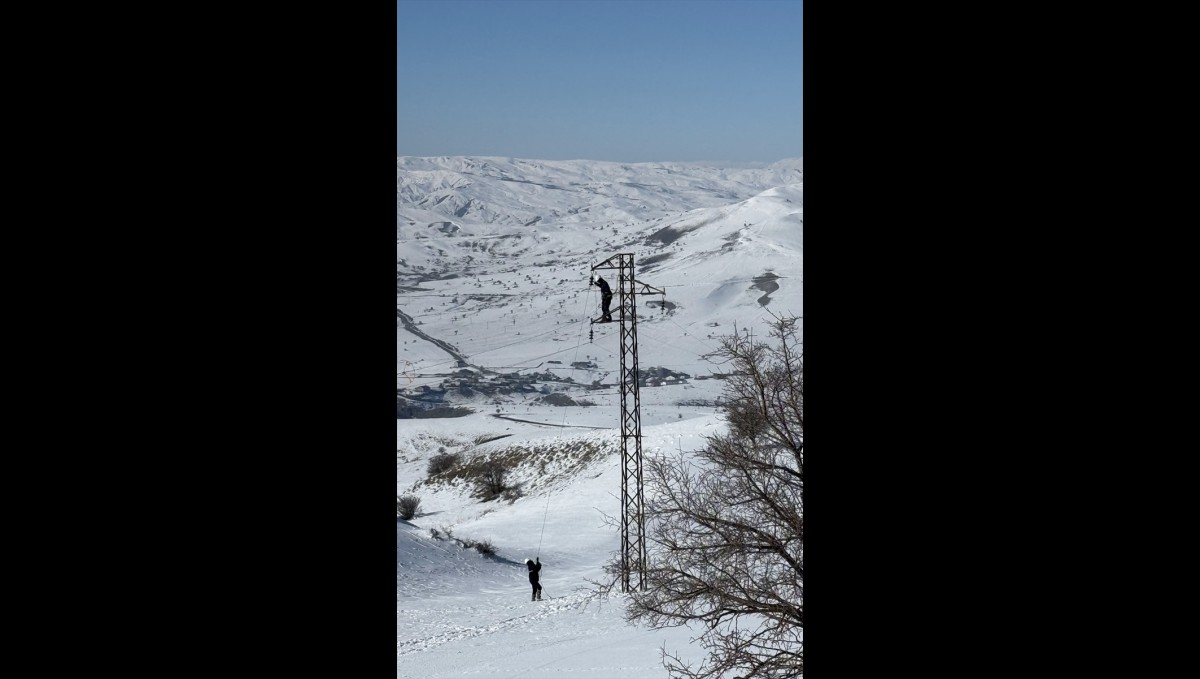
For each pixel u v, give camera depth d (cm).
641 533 1487
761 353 1318
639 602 1369
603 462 5322
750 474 1302
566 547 4262
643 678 1599
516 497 5325
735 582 1299
